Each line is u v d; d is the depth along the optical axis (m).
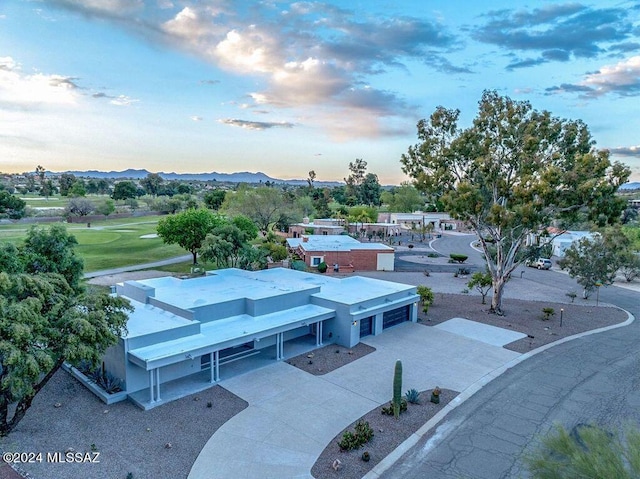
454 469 13.33
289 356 22.41
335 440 14.76
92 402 16.86
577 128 29.14
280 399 17.64
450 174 30.70
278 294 24.44
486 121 29.83
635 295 40.06
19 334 12.18
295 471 13.02
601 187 25.78
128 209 120.75
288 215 80.19
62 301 14.62
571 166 28.89
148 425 15.31
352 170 152.25
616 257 37.41
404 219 107.19
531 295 39.03
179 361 17.64
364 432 14.72
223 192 110.88
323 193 151.75
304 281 30.52
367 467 13.30
